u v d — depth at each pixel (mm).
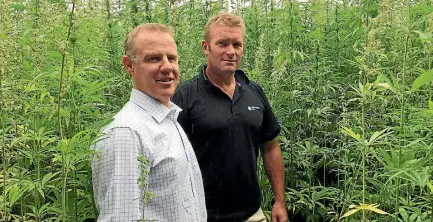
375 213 5363
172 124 3502
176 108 3535
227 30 4641
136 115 3291
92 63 5457
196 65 6633
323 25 7414
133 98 3412
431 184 4152
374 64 4738
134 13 5980
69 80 4168
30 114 4695
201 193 3764
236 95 4789
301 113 6762
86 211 4770
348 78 7070
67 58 4074
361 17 7047
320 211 6398
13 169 4684
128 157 3107
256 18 7742
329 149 6316
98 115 4797
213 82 4781
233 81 4883
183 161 3379
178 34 6180
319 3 7414
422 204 5312
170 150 3316
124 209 3062
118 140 3127
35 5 6094
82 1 3947
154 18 5977
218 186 4754
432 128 4656
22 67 4855
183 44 6332
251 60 7430
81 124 5137
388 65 6438
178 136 3482
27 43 4945
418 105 5633
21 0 6035
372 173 6055
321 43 7312
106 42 6016
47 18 4758
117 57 6203
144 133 3213
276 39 7293
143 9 5957
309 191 6336
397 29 4641
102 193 3176
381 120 5871
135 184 3098
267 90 6500
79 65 5004
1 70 4031
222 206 4816
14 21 5895
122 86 5656
